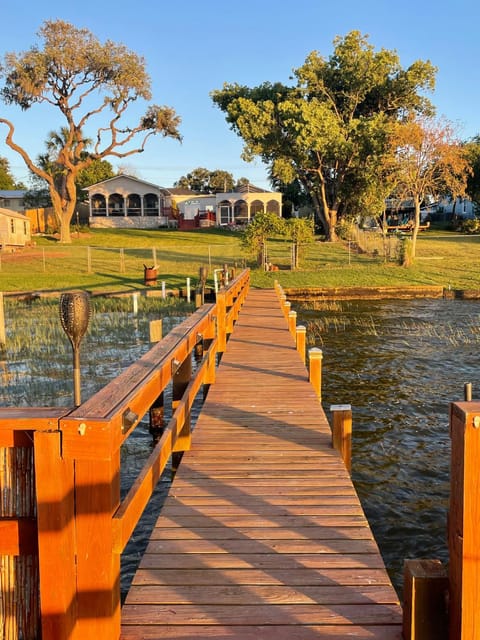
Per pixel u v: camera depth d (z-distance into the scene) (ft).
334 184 126.11
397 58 118.52
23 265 95.71
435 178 97.91
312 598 8.96
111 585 6.81
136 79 127.44
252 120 114.73
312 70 120.37
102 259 102.63
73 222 173.47
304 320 54.95
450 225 154.61
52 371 32.53
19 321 50.83
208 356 21.90
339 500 12.80
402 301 69.62
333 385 31.04
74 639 6.73
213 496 13.06
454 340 43.75
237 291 47.06
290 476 14.25
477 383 31.40
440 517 16.66
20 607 6.85
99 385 29.17
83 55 122.93
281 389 23.41
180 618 8.46
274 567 9.93
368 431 23.66
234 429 18.21
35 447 6.36
